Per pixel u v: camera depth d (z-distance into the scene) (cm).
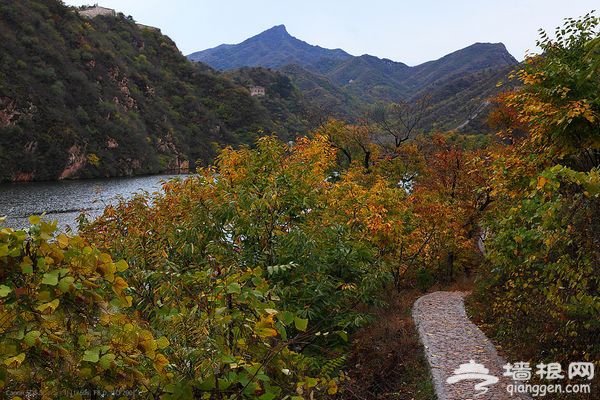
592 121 575
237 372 297
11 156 7888
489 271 1106
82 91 10256
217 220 719
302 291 744
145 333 236
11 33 9550
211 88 15212
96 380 217
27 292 213
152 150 11225
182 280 400
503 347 782
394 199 1209
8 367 194
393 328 938
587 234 451
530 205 508
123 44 14125
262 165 1059
